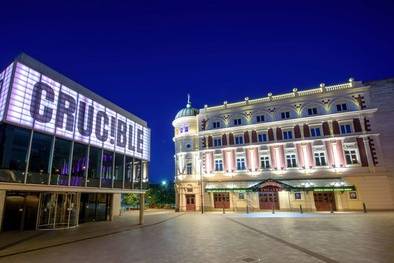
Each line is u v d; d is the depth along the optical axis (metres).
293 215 29.38
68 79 19.88
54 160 18.14
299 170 37.41
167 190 67.69
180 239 14.40
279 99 41.22
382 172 33.31
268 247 11.43
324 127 37.47
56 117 18.41
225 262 9.05
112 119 24.33
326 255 9.61
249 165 40.44
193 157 44.56
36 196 19.53
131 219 28.17
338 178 35.12
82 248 12.35
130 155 26.08
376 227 17.08
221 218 27.89
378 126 34.94
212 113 45.34
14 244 13.36
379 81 36.41
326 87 39.09
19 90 15.98
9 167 15.30
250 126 41.59
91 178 21.11
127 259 9.90
